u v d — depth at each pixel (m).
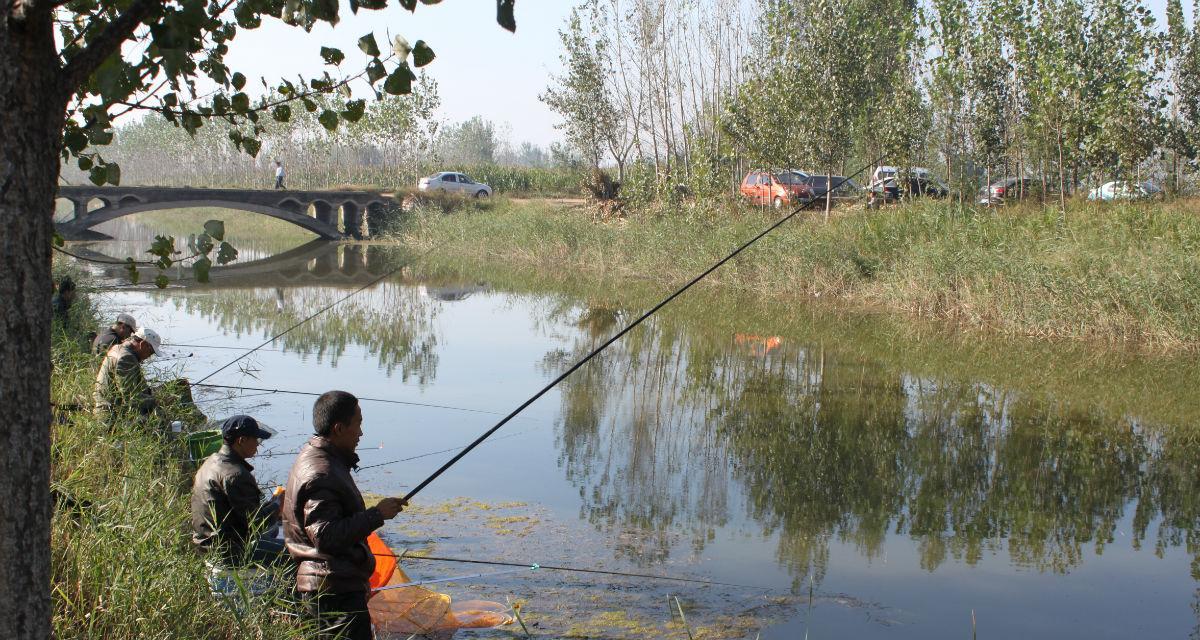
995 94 24.58
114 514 4.52
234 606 3.99
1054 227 19.64
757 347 15.44
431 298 22.09
